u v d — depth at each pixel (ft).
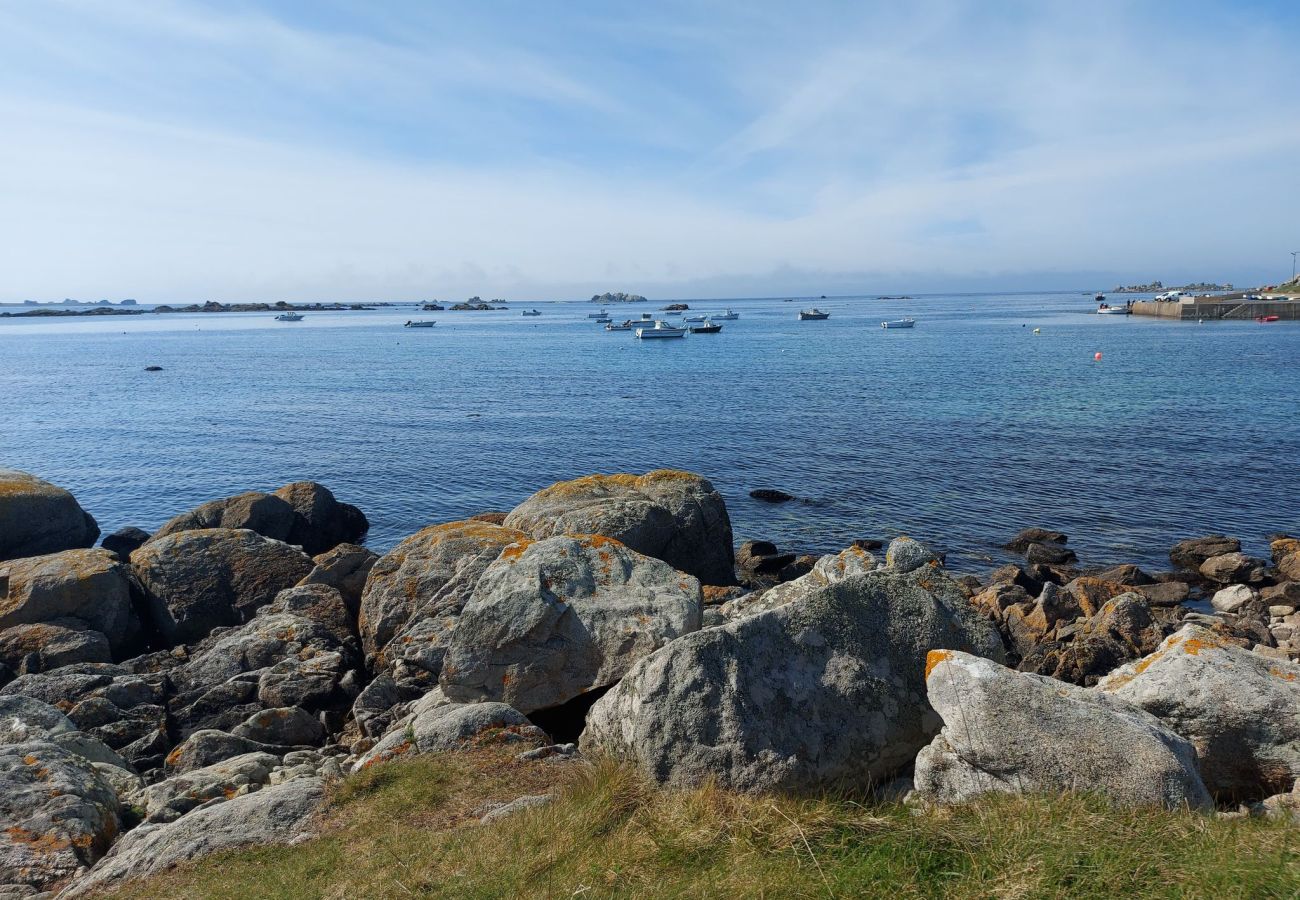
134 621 67.97
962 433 168.55
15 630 61.67
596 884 21.35
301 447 172.45
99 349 518.78
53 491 93.15
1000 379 262.67
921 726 26.48
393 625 56.29
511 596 38.63
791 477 136.46
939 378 272.92
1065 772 22.12
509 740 34.01
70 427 202.39
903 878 19.43
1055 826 20.16
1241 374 251.60
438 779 30.66
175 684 54.70
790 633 27.37
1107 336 458.50
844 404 216.54
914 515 113.19
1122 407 194.80
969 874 19.25
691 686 26.35
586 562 41.14
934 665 24.97
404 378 311.06
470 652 38.09
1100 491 121.49
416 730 35.53
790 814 23.08
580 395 250.98
